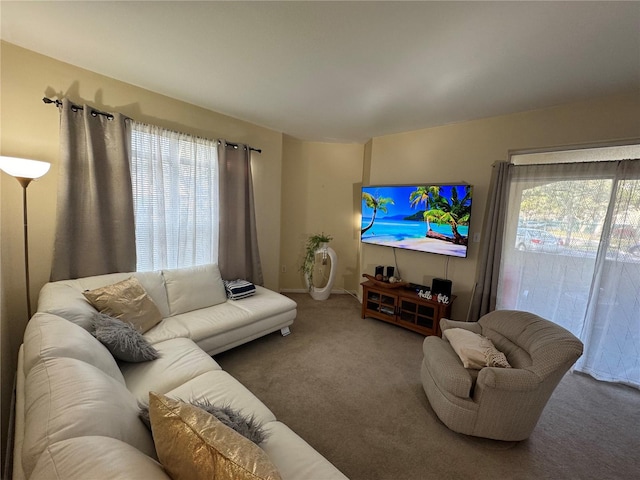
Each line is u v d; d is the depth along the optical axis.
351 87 2.33
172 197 2.73
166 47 1.85
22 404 1.02
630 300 2.26
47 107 2.04
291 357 2.54
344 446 1.61
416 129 3.40
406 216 3.37
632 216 2.21
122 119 2.28
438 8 1.38
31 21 1.62
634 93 2.20
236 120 3.25
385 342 2.88
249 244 3.47
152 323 2.09
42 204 2.08
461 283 3.16
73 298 1.76
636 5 1.29
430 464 1.51
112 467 0.61
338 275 4.56
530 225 2.67
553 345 1.58
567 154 2.68
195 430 0.74
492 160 2.88
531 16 1.41
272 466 0.70
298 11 1.46
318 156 4.34
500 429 1.62
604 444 1.70
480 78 2.08
